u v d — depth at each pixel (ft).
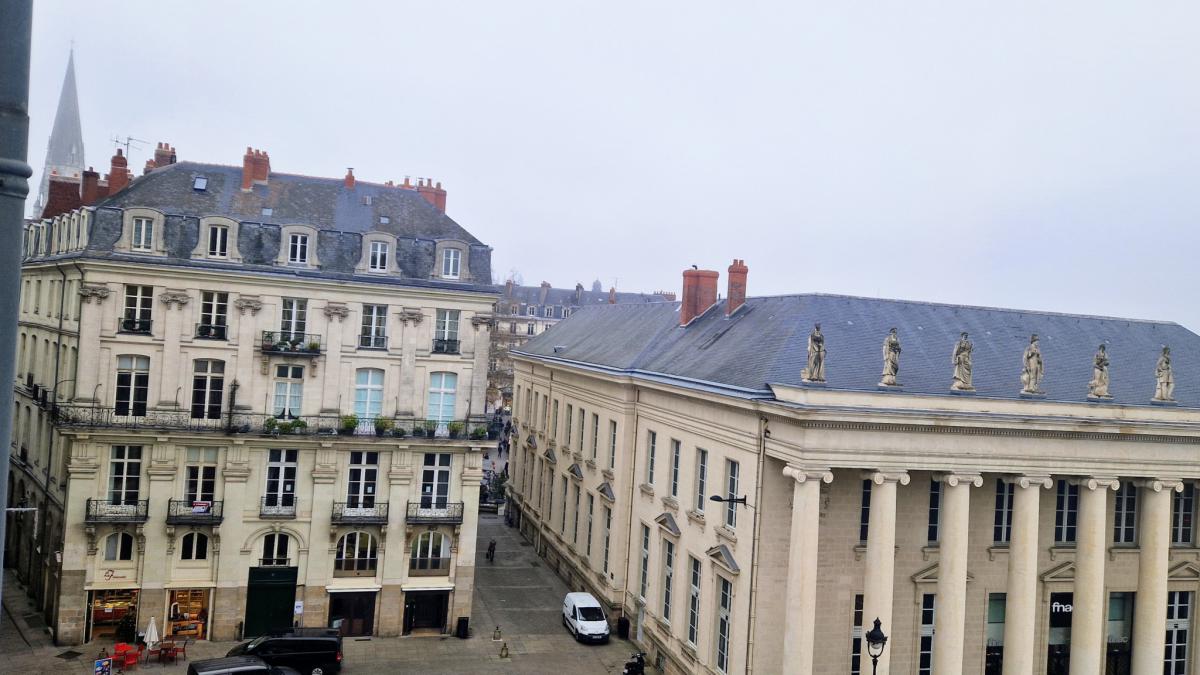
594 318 218.38
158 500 120.16
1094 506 105.09
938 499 108.17
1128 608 115.85
